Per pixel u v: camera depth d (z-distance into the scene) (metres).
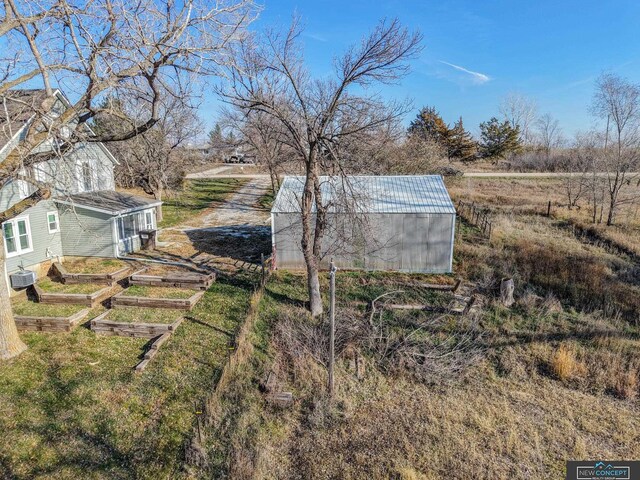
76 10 8.28
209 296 13.69
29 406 8.04
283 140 12.15
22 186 14.09
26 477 6.40
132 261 17.03
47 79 8.71
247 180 47.22
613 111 23.64
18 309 12.39
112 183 20.47
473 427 8.19
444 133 50.03
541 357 10.45
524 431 8.07
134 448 7.15
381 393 9.25
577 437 7.86
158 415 7.99
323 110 10.96
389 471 7.11
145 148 24.47
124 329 11.07
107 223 17.00
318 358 10.19
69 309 12.43
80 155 17.75
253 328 11.46
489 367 10.16
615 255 17.80
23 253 14.46
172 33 9.21
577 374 9.79
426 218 16.20
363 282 15.33
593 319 12.20
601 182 26.06
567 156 46.22
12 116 10.75
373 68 10.33
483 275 15.27
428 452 7.52
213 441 7.42
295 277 15.97
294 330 11.20
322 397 8.88
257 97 10.91
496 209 26.45
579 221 22.94
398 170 27.34
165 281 14.34
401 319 12.20
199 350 10.34
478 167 52.28
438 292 14.29
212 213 29.64
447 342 10.99
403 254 16.61
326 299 13.76
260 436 7.74
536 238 20.08
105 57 8.93
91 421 7.72
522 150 56.88
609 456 7.43
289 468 7.21
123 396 8.49
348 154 11.35
